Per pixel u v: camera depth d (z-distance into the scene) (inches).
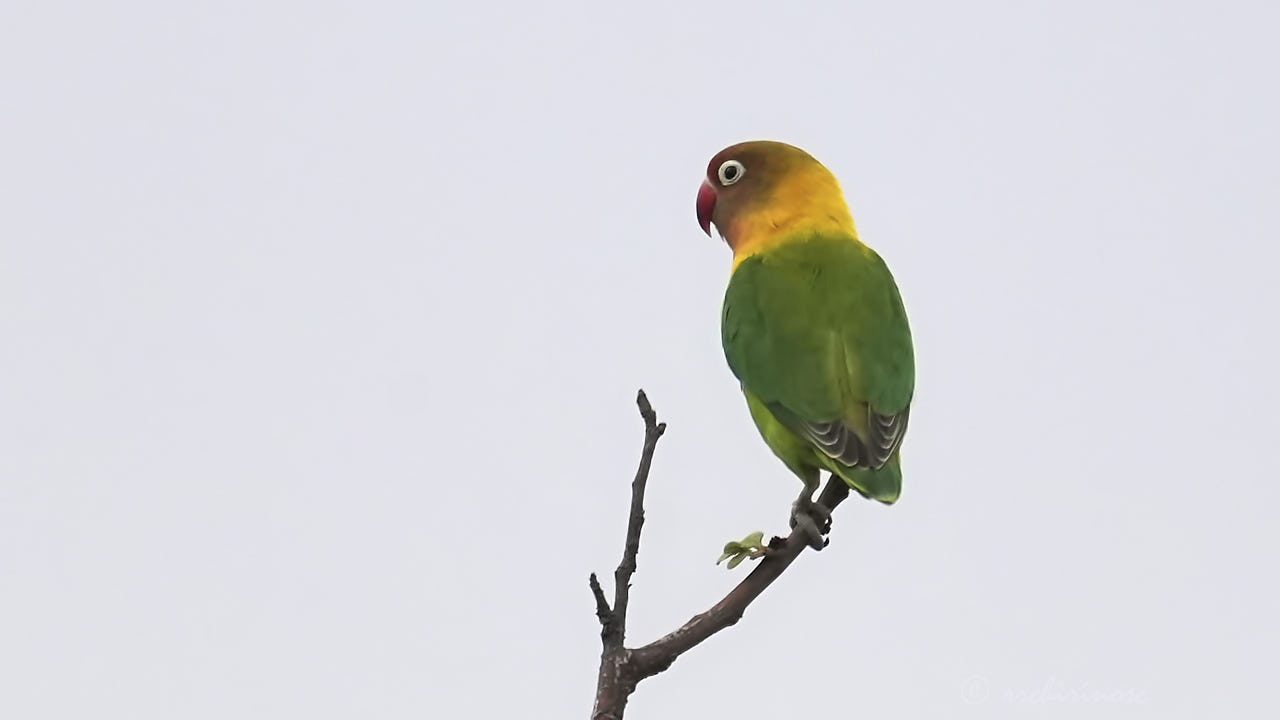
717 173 515.2
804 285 457.7
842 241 480.1
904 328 454.9
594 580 252.2
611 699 251.6
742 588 291.4
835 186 504.1
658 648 261.9
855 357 437.4
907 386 444.8
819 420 426.9
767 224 493.0
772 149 506.6
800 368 437.1
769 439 454.6
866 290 455.5
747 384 454.0
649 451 252.1
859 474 415.2
